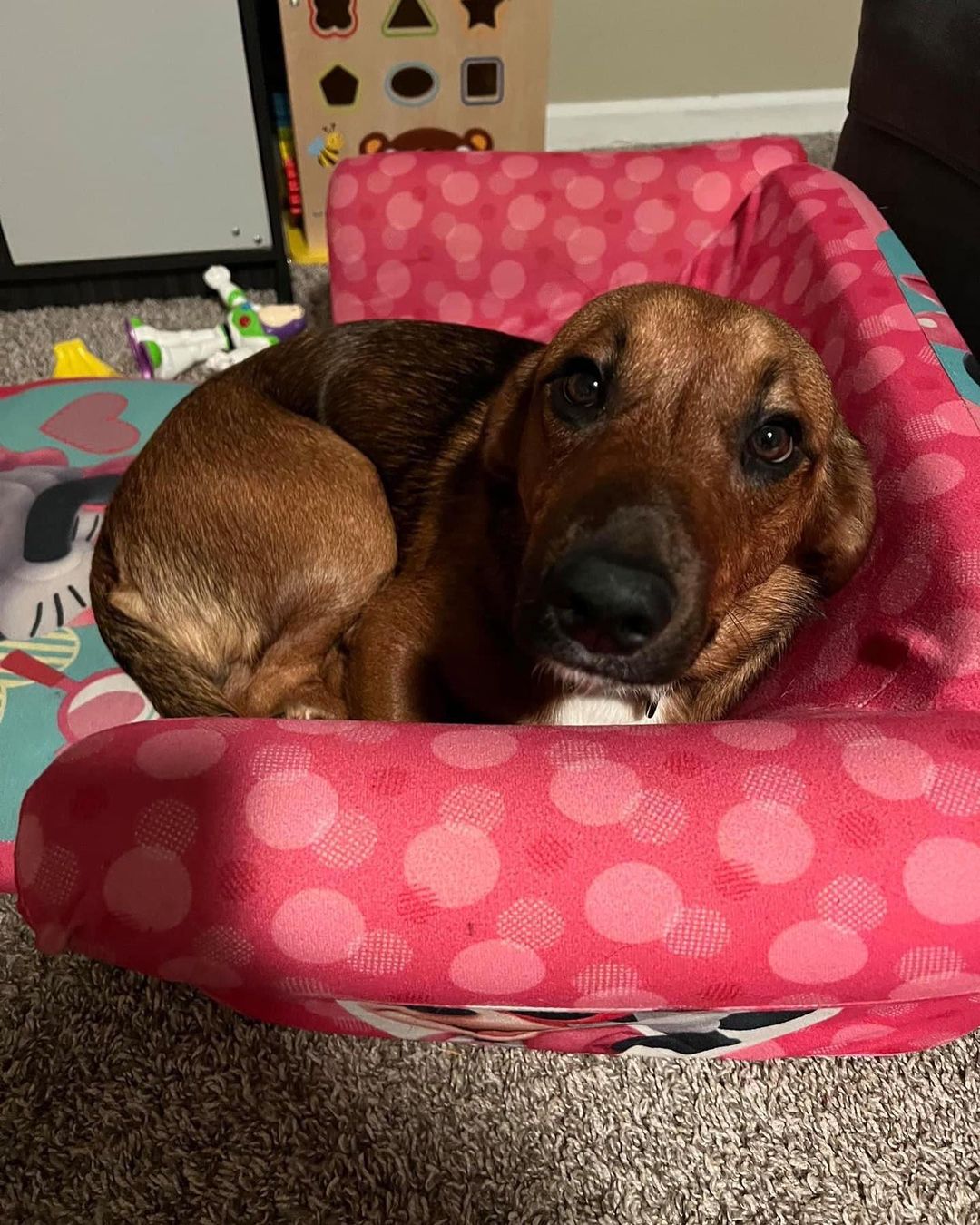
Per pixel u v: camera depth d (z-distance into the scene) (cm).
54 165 260
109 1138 128
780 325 122
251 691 156
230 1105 131
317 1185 125
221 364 250
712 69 351
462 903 83
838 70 357
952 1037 126
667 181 210
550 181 211
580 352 120
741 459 116
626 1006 88
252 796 86
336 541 151
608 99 355
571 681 136
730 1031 117
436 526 154
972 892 83
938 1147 131
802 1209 126
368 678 147
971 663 114
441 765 88
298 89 278
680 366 114
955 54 175
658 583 97
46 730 149
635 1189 127
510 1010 98
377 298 220
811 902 83
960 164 179
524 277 218
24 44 239
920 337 150
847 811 85
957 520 125
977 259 180
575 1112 133
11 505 177
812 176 192
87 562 170
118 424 193
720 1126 132
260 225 281
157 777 88
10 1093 131
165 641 142
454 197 211
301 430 156
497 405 138
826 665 140
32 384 201
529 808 85
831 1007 100
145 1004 139
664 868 83
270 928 83
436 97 286
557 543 101
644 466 105
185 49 247
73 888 86
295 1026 129
